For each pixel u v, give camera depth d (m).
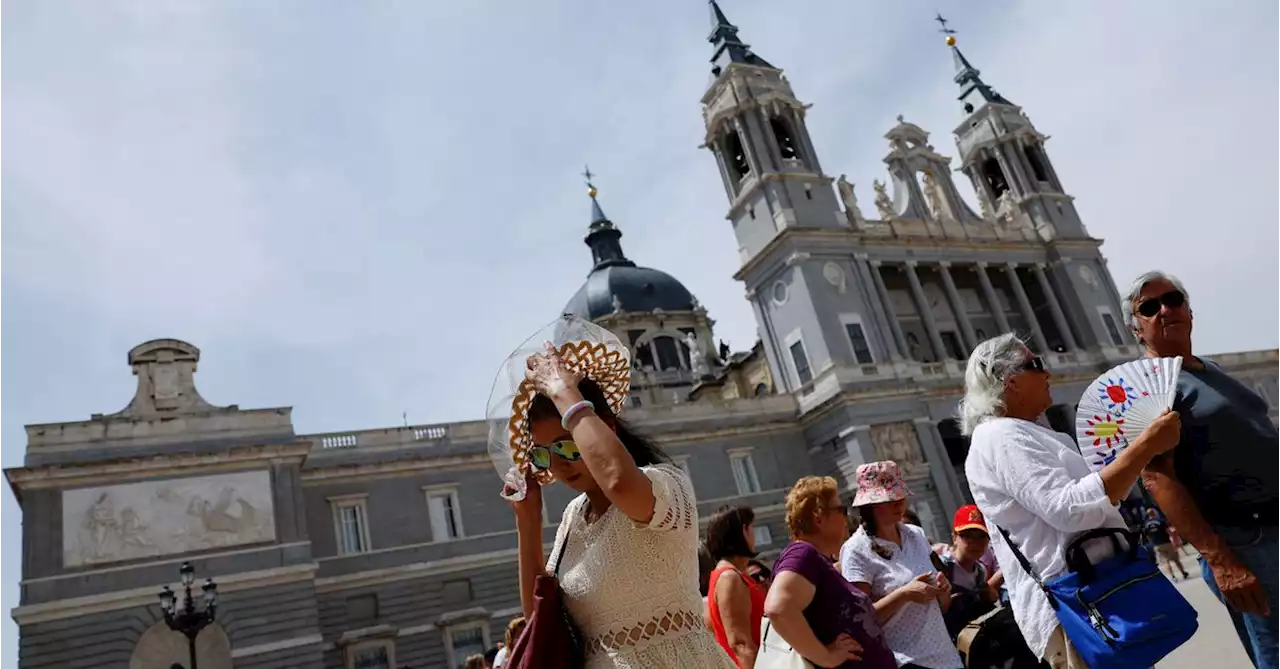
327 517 39.84
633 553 3.61
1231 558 5.25
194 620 26.91
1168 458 5.61
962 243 58.25
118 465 34.91
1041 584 5.11
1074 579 4.95
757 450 50.19
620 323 88.00
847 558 7.44
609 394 4.29
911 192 60.50
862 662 5.18
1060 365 56.38
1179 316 5.86
